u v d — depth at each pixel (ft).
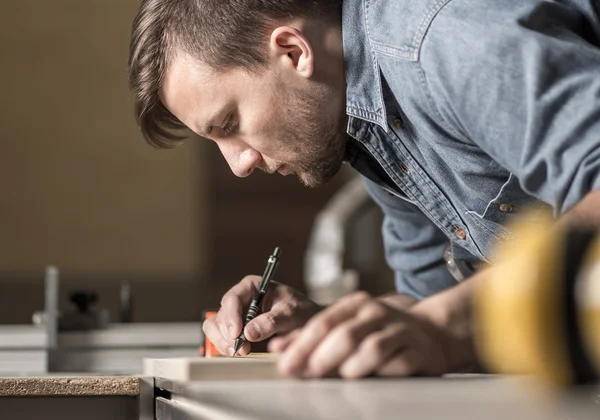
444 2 3.37
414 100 3.66
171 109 4.43
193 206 17.26
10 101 16.96
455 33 3.24
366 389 1.96
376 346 2.17
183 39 4.24
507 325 1.73
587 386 1.73
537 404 1.61
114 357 7.01
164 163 17.24
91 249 16.98
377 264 13.21
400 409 1.57
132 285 16.97
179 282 17.10
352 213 11.78
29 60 17.06
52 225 16.90
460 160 3.86
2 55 16.98
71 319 6.91
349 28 4.07
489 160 3.82
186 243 17.20
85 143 17.12
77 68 17.20
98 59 17.28
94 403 3.53
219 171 17.39
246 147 4.38
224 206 17.34
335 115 4.28
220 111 4.24
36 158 16.98
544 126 2.93
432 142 3.87
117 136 17.22
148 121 4.62
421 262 5.57
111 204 17.11
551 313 1.67
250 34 4.11
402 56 3.51
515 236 3.99
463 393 1.84
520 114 3.03
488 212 4.02
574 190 2.83
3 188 16.83
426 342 2.25
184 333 7.29
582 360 1.67
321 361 2.18
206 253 17.24
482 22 3.17
